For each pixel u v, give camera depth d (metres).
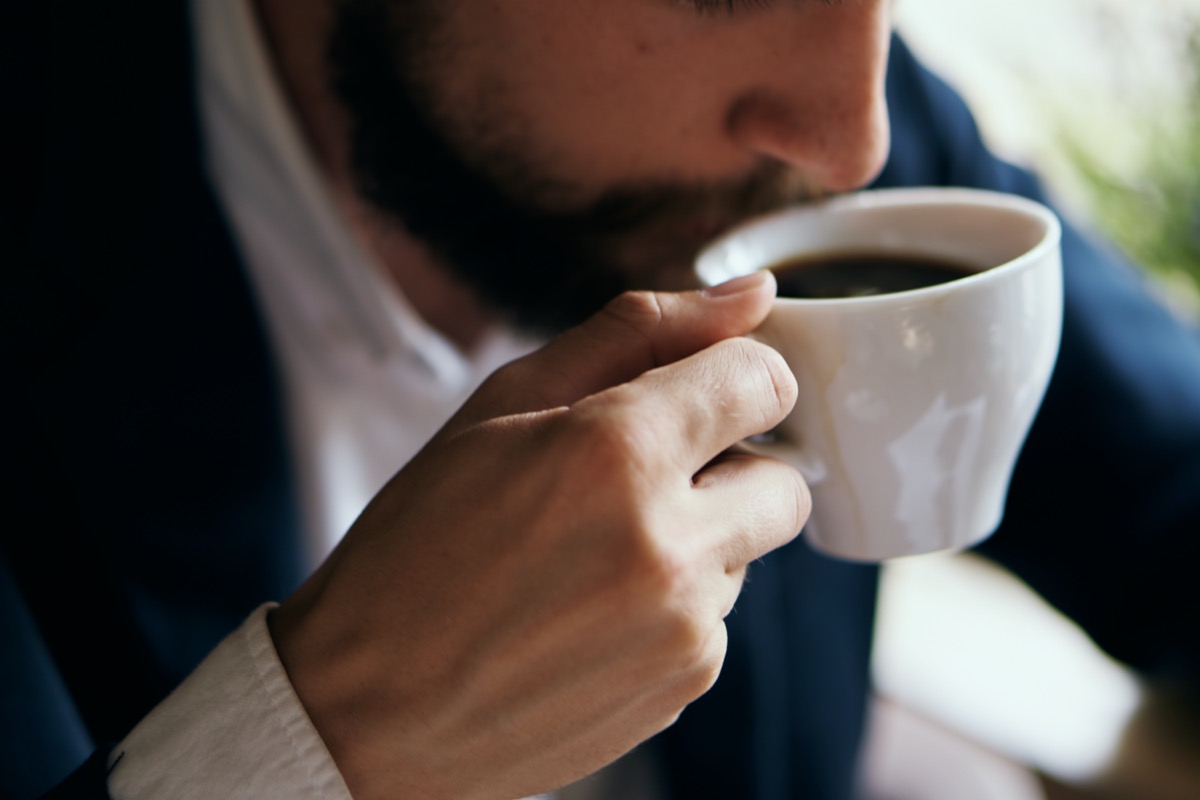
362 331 0.87
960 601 1.14
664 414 0.41
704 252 0.59
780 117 0.59
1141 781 0.88
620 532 0.40
